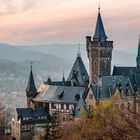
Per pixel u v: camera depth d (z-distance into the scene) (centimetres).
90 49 16938
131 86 14150
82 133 5603
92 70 17050
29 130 14475
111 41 16888
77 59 17600
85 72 17462
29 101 17212
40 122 14712
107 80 14088
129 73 15962
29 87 17250
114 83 14038
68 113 14462
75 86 16300
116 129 2181
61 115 14838
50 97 15762
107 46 16825
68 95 15238
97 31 16988
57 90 15825
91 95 13712
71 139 6275
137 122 2106
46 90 16438
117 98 12344
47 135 8831
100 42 16725
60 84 17275
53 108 15438
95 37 17025
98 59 16825
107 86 13888
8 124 16575
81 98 13838
